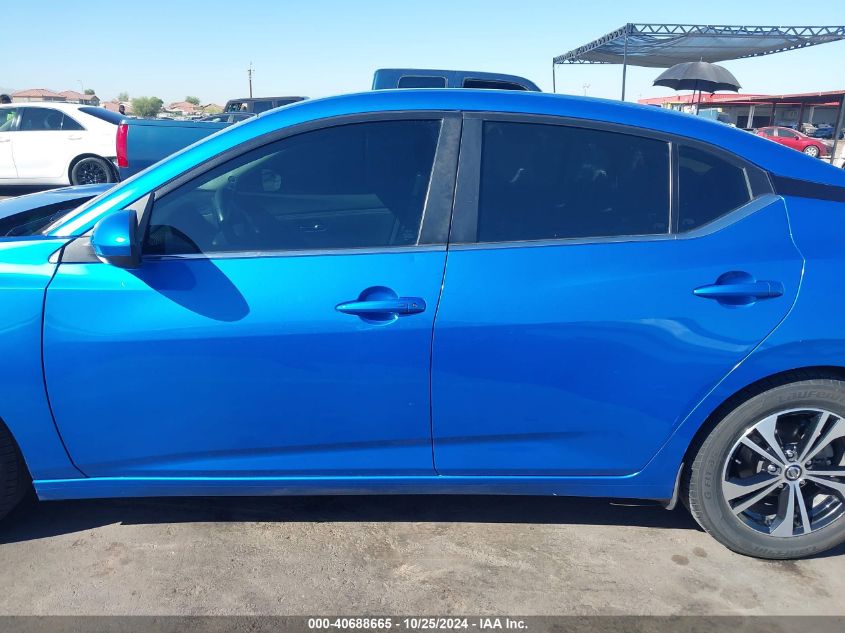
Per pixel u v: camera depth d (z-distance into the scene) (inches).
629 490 97.6
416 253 88.9
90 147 430.0
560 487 97.5
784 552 98.6
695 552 101.8
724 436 93.4
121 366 87.0
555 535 105.7
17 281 86.9
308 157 92.0
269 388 88.5
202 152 91.4
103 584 92.4
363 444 92.8
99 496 95.4
